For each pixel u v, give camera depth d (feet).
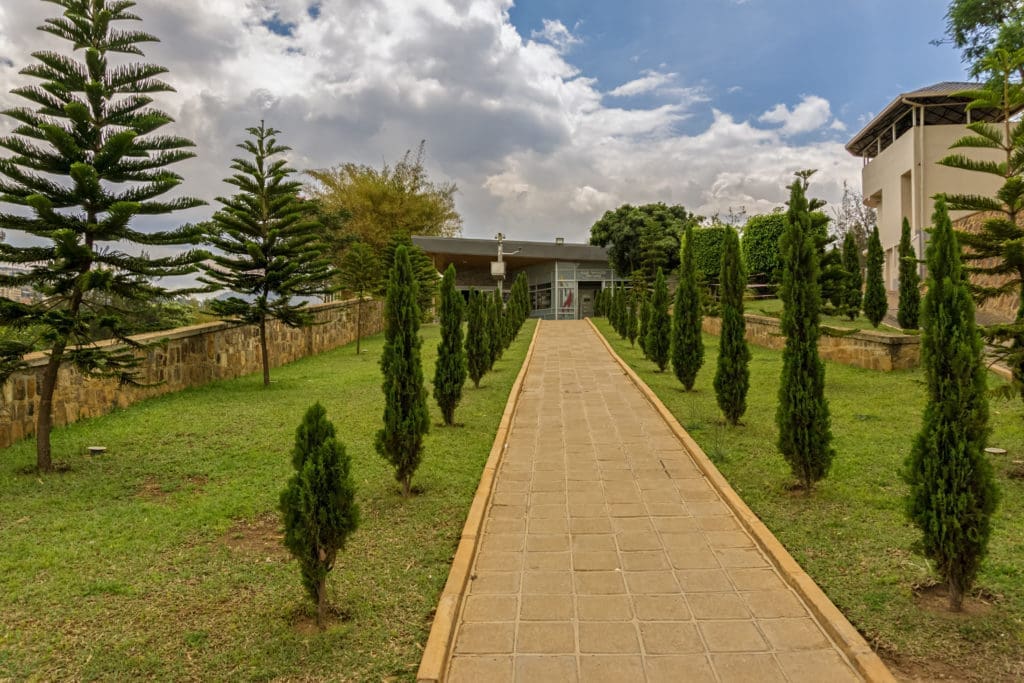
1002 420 25.71
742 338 27.48
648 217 97.86
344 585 13.85
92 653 11.32
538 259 115.24
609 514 18.65
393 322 19.71
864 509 17.61
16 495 19.85
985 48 64.80
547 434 28.35
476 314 38.42
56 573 14.49
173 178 23.25
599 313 102.06
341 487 12.13
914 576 13.71
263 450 24.86
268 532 17.11
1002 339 20.33
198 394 37.60
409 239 80.33
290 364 53.93
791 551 15.30
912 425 25.90
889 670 10.61
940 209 13.52
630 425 29.78
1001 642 11.24
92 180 21.24
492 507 19.34
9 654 11.26
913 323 46.21
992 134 23.07
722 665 11.09
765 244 78.13
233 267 41.34
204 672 10.80
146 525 17.38
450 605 12.70
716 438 25.77
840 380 36.29
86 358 22.82
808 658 11.29
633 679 10.72
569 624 12.53
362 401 34.81
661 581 14.33
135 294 24.62
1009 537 15.40
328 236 83.25
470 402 34.40
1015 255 21.03
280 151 41.57
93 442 26.00
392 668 10.91
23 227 21.71
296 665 11.00
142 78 23.52
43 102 22.34
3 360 22.06
